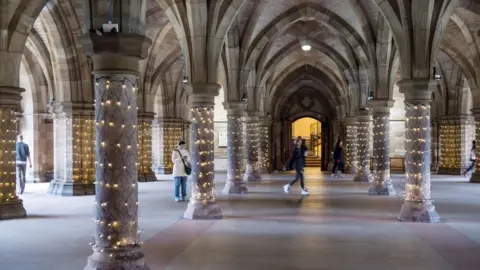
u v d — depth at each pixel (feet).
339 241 32.99
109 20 23.57
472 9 58.23
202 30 42.34
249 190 68.49
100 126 24.30
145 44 24.63
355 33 69.77
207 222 40.73
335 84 113.70
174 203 53.31
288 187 64.03
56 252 29.71
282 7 68.95
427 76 41.19
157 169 103.45
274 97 120.67
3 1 43.04
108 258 23.90
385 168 62.34
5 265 26.63
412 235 35.14
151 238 33.96
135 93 24.94
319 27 84.89
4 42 43.57
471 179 80.38
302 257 28.40
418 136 41.91
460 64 79.05
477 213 45.91
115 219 24.13
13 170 44.29
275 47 90.02
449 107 101.91
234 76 63.05
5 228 37.86
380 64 61.00
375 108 62.18
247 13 61.00
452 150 102.47
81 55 60.80
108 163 24.14
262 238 33.96
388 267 26.23
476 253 29.50
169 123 103.14
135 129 24.88
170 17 44.09
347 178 91.71
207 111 43.50
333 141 126.82
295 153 62.69
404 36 41.37
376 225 39.32
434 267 26.27
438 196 59.82
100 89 24.29
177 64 99.04
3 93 43.86
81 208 48.96
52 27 59.57
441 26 41.52
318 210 47.83
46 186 74.02
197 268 25.98
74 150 61.21
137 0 24.23
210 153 43.62
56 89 62.34
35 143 82.64
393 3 41.55
